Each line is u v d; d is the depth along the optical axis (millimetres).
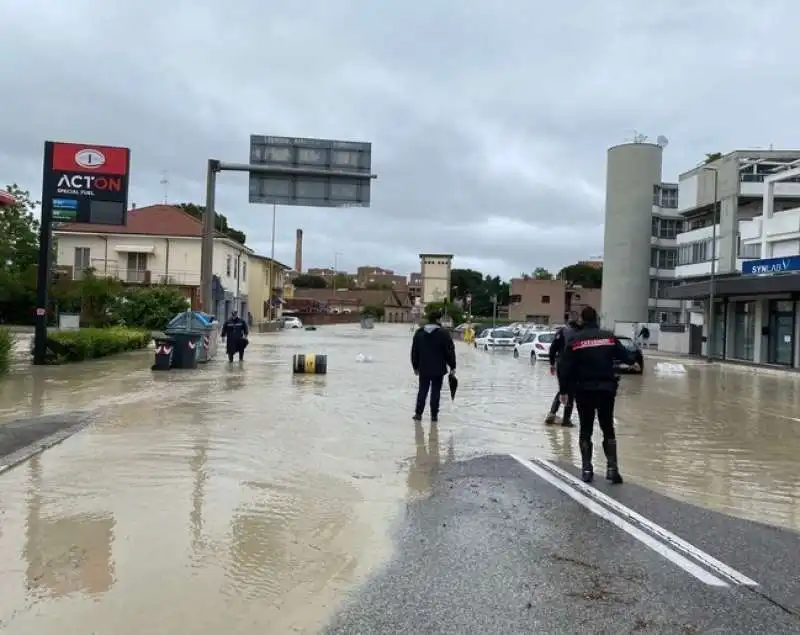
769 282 31094
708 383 22766
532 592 4562
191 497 6539
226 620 4070
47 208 19969
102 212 20109
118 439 9195
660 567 5062
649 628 4078
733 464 9062
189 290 53094
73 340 21203
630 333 57750
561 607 4340
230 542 5363
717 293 36094
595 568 5012
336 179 23406
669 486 7664
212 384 16094
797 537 5914
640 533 5848
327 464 8125
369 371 20969
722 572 4996
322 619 4125
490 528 5883
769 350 34844
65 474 7281
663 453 9680
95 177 20031
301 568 4898
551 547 5438
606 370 7629
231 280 59969
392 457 8656
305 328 74188
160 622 4016
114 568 4777
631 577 4855
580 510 6496
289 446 9039
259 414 11594
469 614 4219
